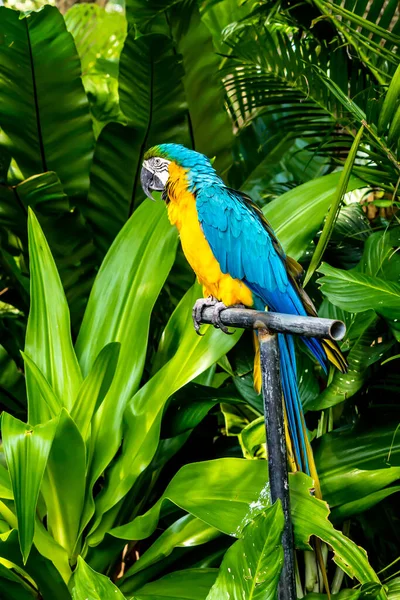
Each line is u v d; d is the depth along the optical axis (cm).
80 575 193
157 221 281
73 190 343
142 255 276
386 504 287
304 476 205
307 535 197
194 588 225
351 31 265
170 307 343
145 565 233
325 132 312
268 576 184
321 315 279
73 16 482
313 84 296
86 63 479
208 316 240
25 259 343
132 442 248
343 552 194
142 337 261
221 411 329
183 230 239
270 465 184
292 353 212
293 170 401
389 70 295
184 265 323
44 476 236
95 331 271
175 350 272
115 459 256
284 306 233
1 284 369
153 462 274
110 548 250
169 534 234
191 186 238
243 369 286
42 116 320
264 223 236
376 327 256
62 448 225
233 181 395
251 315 184
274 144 391
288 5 298
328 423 278
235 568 185
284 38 295
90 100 394
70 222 322
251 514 205
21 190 308
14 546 227
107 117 397
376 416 257
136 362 259
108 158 320
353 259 313
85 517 243
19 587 241
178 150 247
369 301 220
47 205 315
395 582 230
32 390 251
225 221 230
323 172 399
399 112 229
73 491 236
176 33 316
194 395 271
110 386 258
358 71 295
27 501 200
